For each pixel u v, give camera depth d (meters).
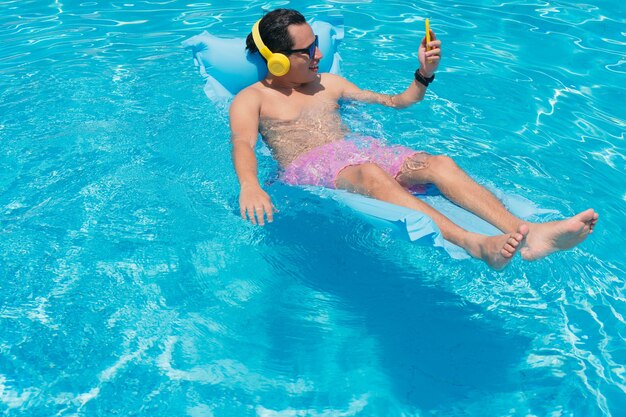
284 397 2.54
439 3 5.82
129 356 2.69
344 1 5.83
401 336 2.81
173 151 3.83
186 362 2.67
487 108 4.29
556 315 2.88
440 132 4.00
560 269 3.09
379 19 5.49
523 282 3.05
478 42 5.15
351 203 2.97
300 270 3.12
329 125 3.69
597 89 4.55
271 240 3.27
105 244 3.21
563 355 2.71
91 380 2.59
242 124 3.61
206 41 4.18
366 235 3.31
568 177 3.66
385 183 3.04
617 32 5.32
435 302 2.97
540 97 4.43
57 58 4.86
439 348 2.75
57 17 5.61
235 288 3.02
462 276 3.10
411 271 3.12
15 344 2.72
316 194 3.36
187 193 3.53
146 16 5.59
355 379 2.62
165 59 4.83
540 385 2.59
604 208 3.43
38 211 3.40
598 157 3.84
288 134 3.65
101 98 4.33
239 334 2.80
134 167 3.70
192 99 4.32
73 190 3.53
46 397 2.53
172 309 2.90
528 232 2.68
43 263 3.10
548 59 4.92
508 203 3.19
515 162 3.76
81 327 2.80
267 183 3.55
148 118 4.11
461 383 2.61
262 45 3.77
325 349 2.74
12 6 5.85
